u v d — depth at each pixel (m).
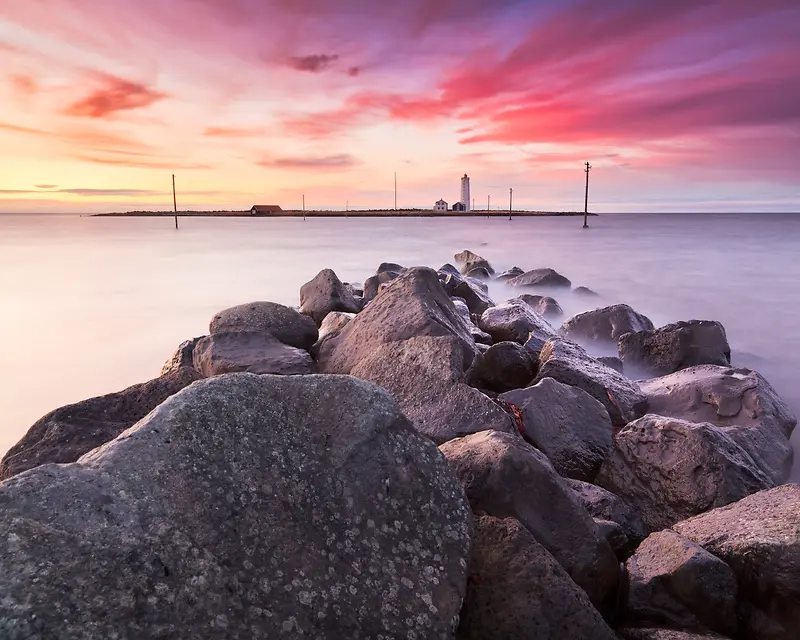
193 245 44.81
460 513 2.87
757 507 3.85
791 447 6.45
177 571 2.11
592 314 11.91
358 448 2.81
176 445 2.47
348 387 3.01
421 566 2.60
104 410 4.68
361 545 2.54
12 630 1.73
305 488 2.60
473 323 11.27
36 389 11.41
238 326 7.66
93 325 16.64
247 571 2.24
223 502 2.38
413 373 5.59
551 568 2.91
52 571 1.90
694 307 18.83
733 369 7.46
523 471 3.48
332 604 2.30
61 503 2.12
